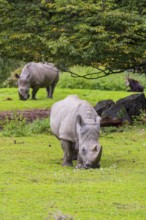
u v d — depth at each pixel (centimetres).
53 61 4922
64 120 3055
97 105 4609
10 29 4922
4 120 4850
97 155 2845
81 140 2867
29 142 3859
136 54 4641
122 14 4569
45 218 2152
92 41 4559
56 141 3916
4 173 2902
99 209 2303
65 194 2505
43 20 4844
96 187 2619
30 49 4912
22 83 6316
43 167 3062
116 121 4412
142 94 4709
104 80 8156
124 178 2808
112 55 4638
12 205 2342
